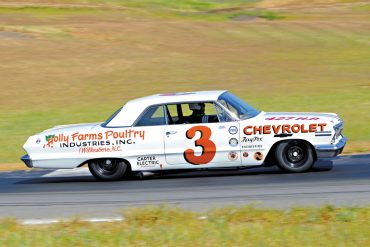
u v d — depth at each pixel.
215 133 28.50
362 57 98.75
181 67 87.81
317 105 51.53
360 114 46.28
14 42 104.62
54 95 68.69
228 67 88.19
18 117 54.06
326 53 105.25
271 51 108.25
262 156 28.34
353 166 29.50
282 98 57.12
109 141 29.20
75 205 25.00
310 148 28.22
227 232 18.84
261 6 187.12
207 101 28.88
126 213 22.06
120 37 117.44
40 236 19.70
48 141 29.64
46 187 29.36
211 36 123.06
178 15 168.75
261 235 18.41
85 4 172.50
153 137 28.91
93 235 19.44
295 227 19.08
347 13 162.75
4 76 79.94
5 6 160.25
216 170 30.53
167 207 23.17
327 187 25.28
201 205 23.62
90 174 32.12
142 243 18.34
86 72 83.50
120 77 80.12
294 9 176.12
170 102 29.14
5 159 38.81
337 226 18.98
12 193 28.44
